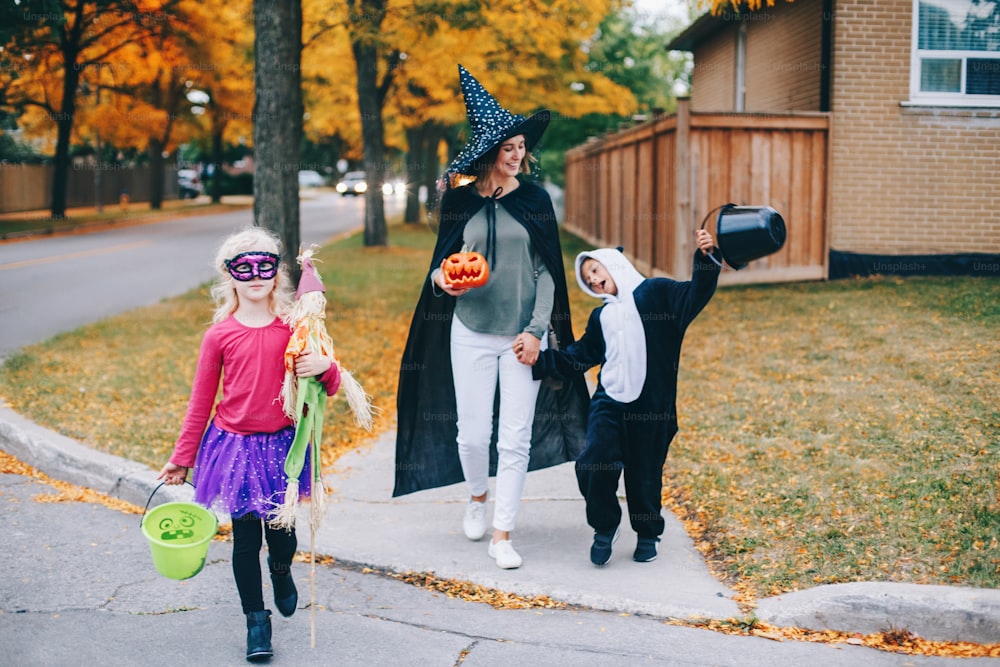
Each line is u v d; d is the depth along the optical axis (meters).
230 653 3.83
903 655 3.78
